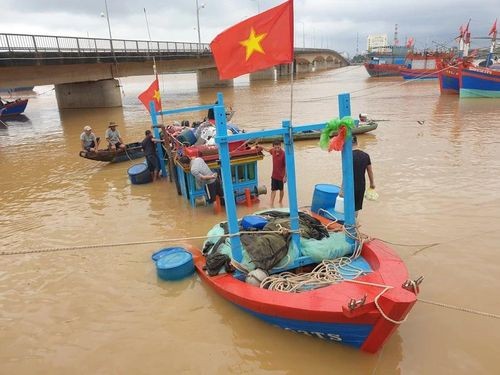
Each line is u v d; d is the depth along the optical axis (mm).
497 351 5043
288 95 43875
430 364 4875
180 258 7234
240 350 5305
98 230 9445
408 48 86250
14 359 5430
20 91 78312
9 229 9828
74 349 5539
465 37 47344
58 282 7230
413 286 4773
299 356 5129
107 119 31297
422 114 25109
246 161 10078
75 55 33594
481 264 6977
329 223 7258
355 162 7227
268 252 6008
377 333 4688
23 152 19812
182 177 11070
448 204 9656
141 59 41625
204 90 60812
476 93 32719
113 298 6637
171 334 5695
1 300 6773
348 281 5238
